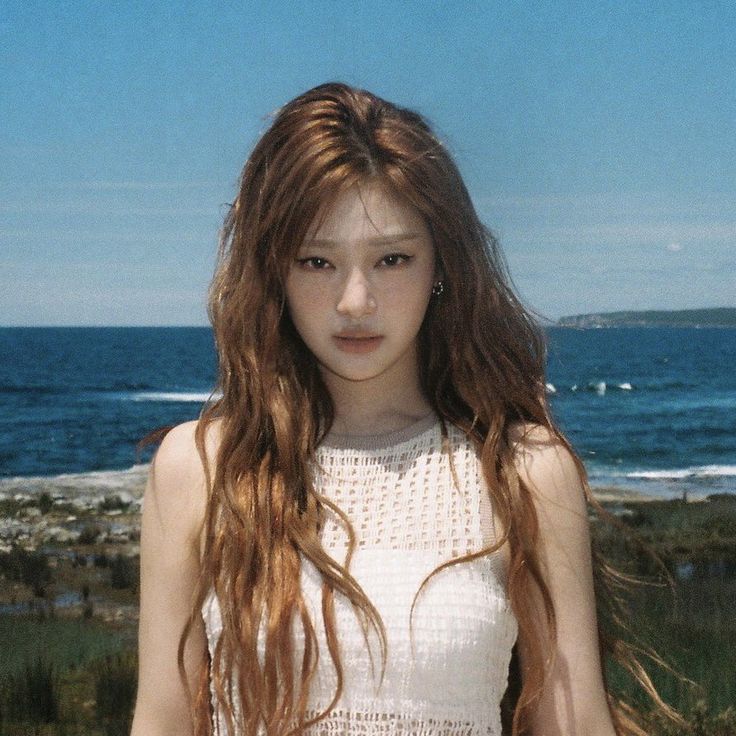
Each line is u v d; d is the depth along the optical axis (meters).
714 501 18.08
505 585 1.61
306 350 1.68
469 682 1.53
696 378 56.81
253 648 1.53
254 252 1.60
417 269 1.56
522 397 1.67
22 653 7.58
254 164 1.59
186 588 1.66
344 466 1.66
